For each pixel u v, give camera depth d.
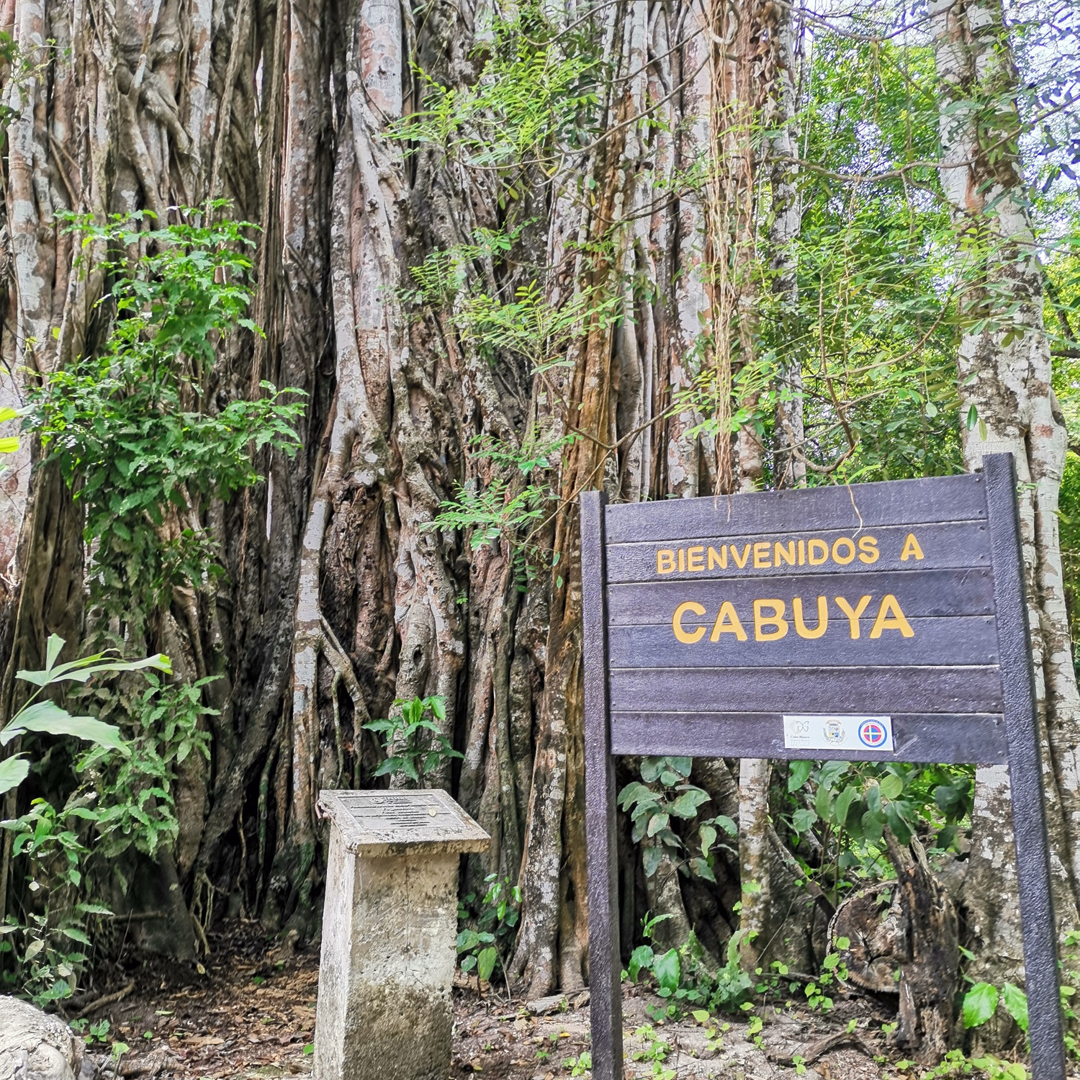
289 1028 4.22
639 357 5.91
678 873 4.80
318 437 7.02
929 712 2.33
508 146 4.91
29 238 5.19
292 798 5.73
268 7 7.45
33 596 4.62
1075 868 3.54
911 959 3.49
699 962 4.24
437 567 5.89
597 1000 2.64
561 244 5.83
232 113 6.93
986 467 2.33
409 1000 3.38
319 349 7.17
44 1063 2.57
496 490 5.44
